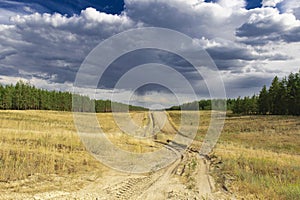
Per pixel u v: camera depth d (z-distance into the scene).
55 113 64.38
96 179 13.88
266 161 19.17
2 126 31.36
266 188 12.61
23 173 13.41
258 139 43.19
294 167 17.84
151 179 14.37
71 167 15.66
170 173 16.06
